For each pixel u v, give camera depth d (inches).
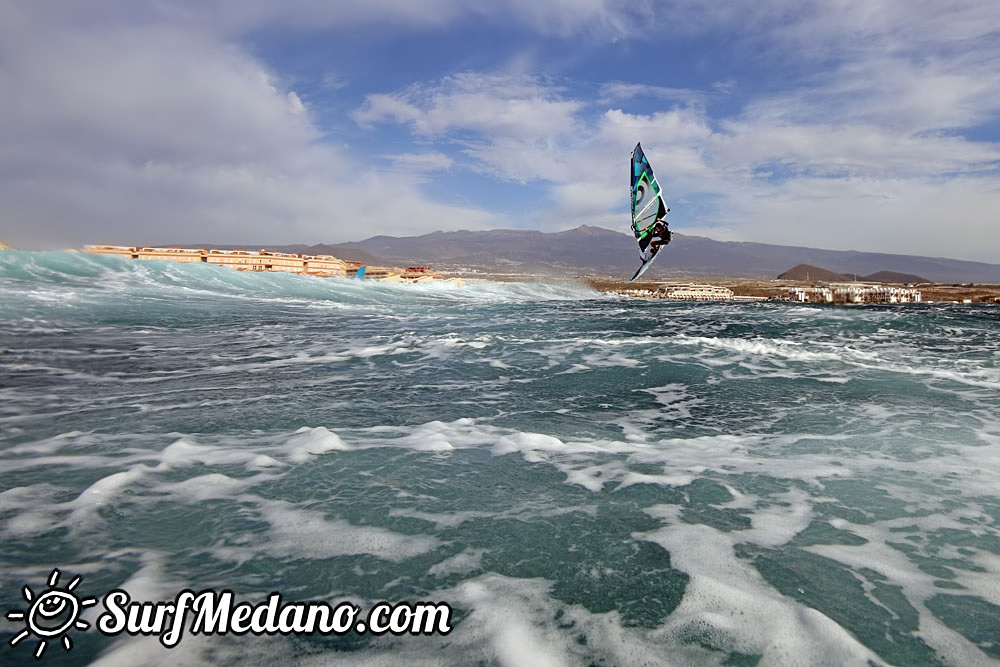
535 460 194.5
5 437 203.2
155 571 113.6
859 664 88.6
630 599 107.8
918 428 240.2
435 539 132.5
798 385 332.5
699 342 505.4
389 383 327.9
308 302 992.2
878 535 136.7
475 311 925.8
